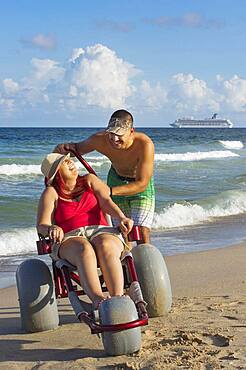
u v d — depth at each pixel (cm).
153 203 612
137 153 581
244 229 1241
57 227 475
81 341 490
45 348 475
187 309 572
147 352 439
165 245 1043
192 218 1360
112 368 414
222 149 4431
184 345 452
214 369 398
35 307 517
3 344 491
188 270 803
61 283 524
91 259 458
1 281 792
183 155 3438
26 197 1555
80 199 503
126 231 484
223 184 1989
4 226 1180
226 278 744
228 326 504
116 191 567
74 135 6988
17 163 2620
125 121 565
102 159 2777
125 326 422
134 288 456
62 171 502
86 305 465
